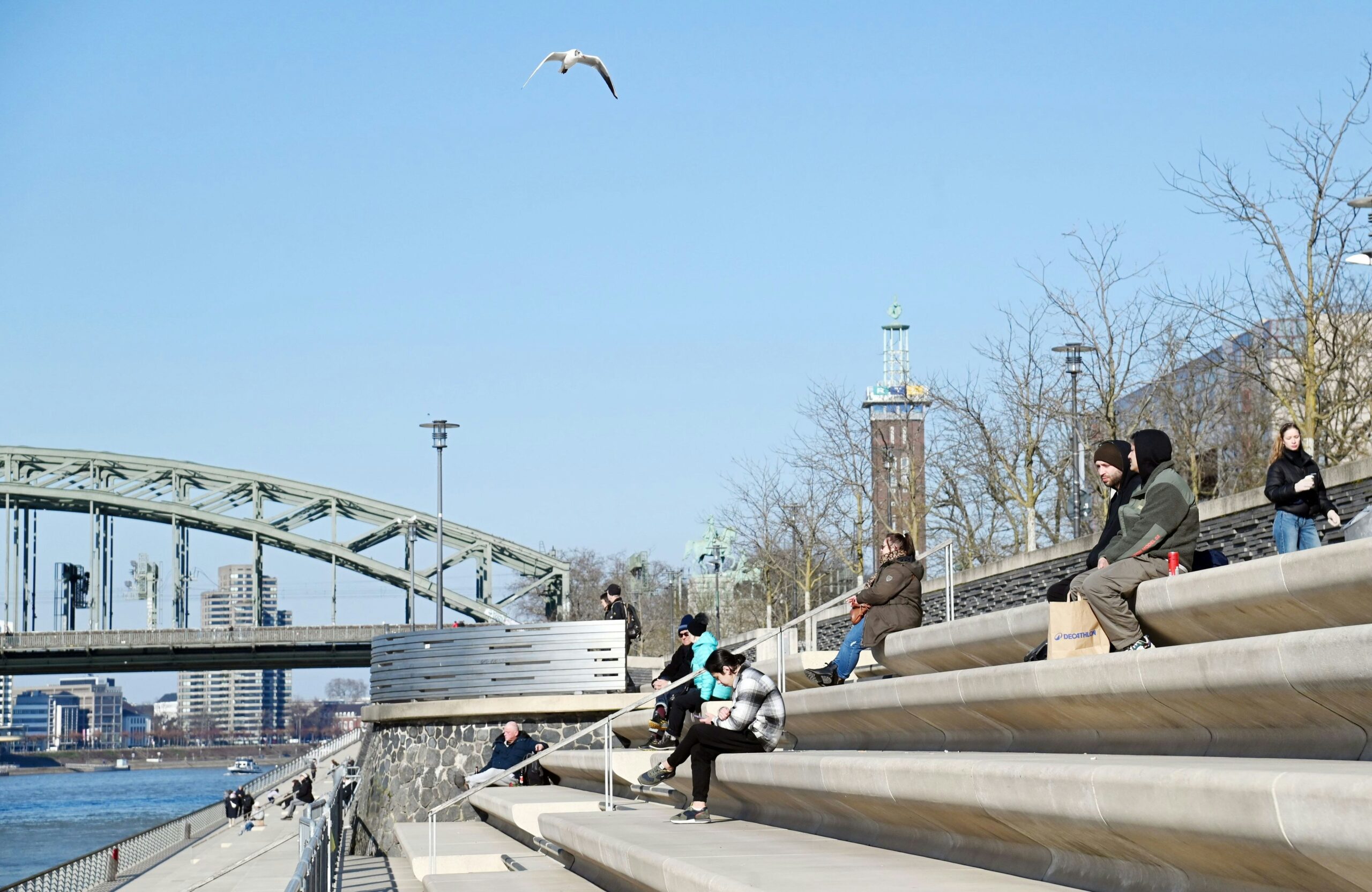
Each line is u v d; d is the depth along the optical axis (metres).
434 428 103.50
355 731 167.75
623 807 22.80
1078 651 14.88
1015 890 10.70
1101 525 54.12
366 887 28.42
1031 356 67.12
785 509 83.56
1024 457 67.12
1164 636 15.02
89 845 135.12
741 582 117.38
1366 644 9.52
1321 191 39.53
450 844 27.03
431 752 42.97
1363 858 7.34
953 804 11.81
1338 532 22.05
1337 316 44.25
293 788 116.56
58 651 151.25
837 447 76.12
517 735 34.25
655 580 141.00
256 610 184.62
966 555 70.25
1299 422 42.75
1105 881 10.42
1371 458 22.36
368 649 159.12
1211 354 52.88
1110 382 53.62
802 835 15.91
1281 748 10.98
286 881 64.88
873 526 75.75
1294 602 12.76
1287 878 8.34
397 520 189.38
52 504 186.62
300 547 186.62
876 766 13.21
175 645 153.00
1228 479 55.50
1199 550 15.73
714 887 11.46
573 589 177.38
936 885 11.00
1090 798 9.82
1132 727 12.98
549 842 22.77
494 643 42.97
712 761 18.34
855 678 25.88
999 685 14.52
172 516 186.75
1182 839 9.04
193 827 100.56
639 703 22.31
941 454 69.50
